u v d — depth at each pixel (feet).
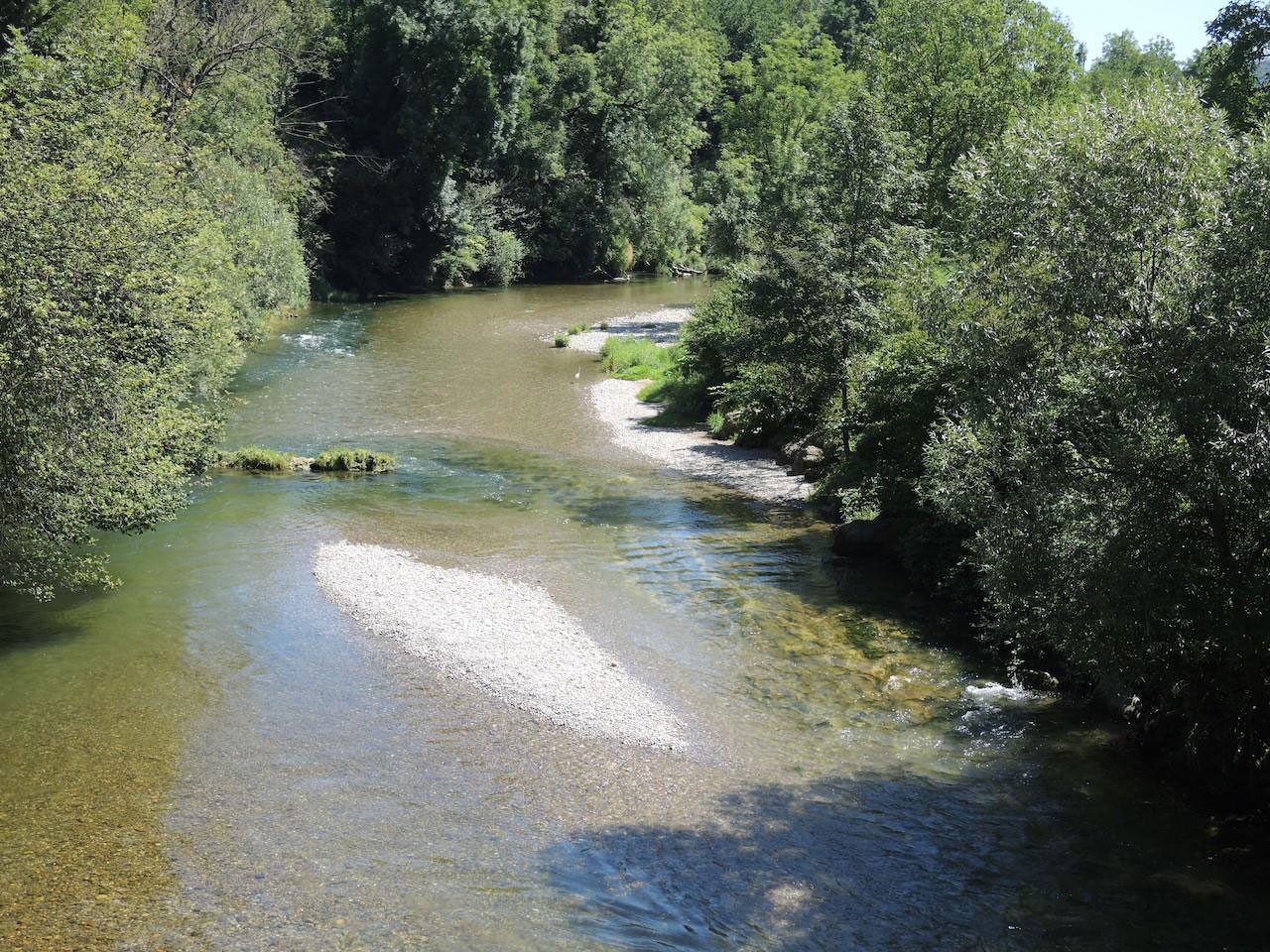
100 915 32.76
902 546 70.79
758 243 94.63
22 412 46.55
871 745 47.06
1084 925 33.60
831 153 90.12
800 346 88.94
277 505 83.25
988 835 39.37
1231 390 33.04
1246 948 32.27
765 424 109.60
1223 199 36.70
